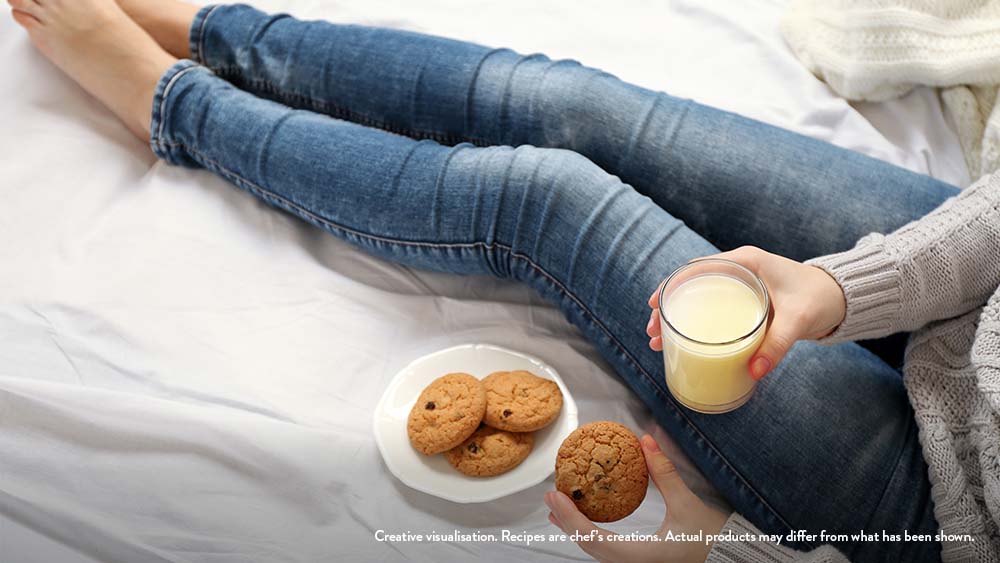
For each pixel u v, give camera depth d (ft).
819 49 4.55
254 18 4.43
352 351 3.70
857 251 2.97
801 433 3.08
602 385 3.59
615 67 4.75
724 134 3.73
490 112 4.02
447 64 4.08
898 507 2.99
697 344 2.61
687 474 3.41
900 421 3.10
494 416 3.29
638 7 5.03
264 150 3.92
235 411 3.44
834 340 2.99
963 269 2.95
